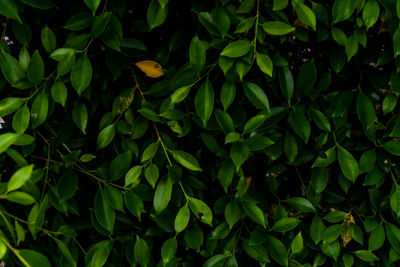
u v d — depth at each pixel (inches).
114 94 47.9
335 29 43.9
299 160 49.0
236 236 50.0
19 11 40.3
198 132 48.8
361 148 48.2
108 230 44.1
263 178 52.4
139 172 41.9
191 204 42.3
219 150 45.2
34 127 39.6
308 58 52.3
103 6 43.8
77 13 42.9
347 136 48.5
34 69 38.7
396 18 42.9
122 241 48.2
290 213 54.0
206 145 45.9
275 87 46.5
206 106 39.9
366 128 44.3
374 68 47.4
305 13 39.2
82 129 43.2
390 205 47.1
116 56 44.7
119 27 41.4
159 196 41.9
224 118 42.3
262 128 44.6
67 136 46.1
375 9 39.1
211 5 44.0
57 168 45.1
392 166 48.4
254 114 48.8
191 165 42.0
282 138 48.3
